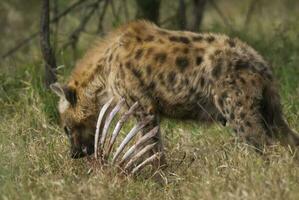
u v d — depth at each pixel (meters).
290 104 15.04
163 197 12.07
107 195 11.73
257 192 11.28
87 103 13.62
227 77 12.45
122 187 12.11
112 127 14.20
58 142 14.01
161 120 13.48
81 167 13.35
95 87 13.55
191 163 13.00
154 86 13.01
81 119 13.70
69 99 13.66
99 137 13.60
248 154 12.46
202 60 12.68
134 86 13.12
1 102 15.80
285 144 12.58
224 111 12.53
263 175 11.69
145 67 13.02
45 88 15.80
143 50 13.12
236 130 12.45
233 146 13.37
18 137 13.98
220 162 12.79
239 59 12.49
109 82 13.40
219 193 11.33
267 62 12.76
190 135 14.17
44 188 11.94
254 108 12.35
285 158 12.07
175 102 12.95
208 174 12.12
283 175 11.67
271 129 12.50
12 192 11.73
